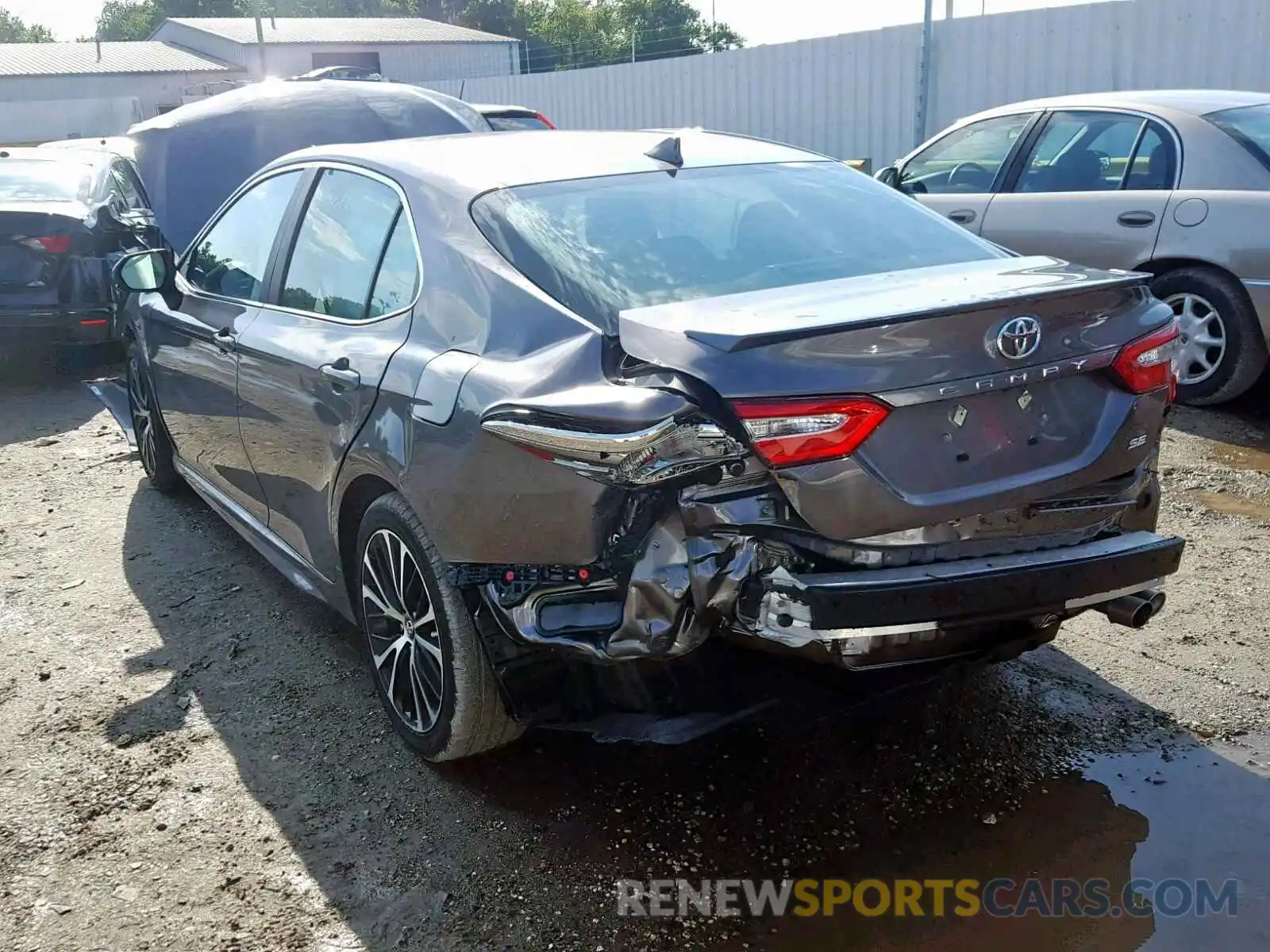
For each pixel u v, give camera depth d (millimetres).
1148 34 11234
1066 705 3391
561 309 2789
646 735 2719
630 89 17266
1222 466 5488
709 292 2895
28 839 2947
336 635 4090
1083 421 2748
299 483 3648
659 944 2516
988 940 2492
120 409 6121
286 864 2826
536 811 3002
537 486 2568
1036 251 6781
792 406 2393
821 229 3299
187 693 3699
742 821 2926
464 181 3275
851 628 2434
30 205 7883
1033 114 7043
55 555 4965
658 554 2510
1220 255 5957
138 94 41875
